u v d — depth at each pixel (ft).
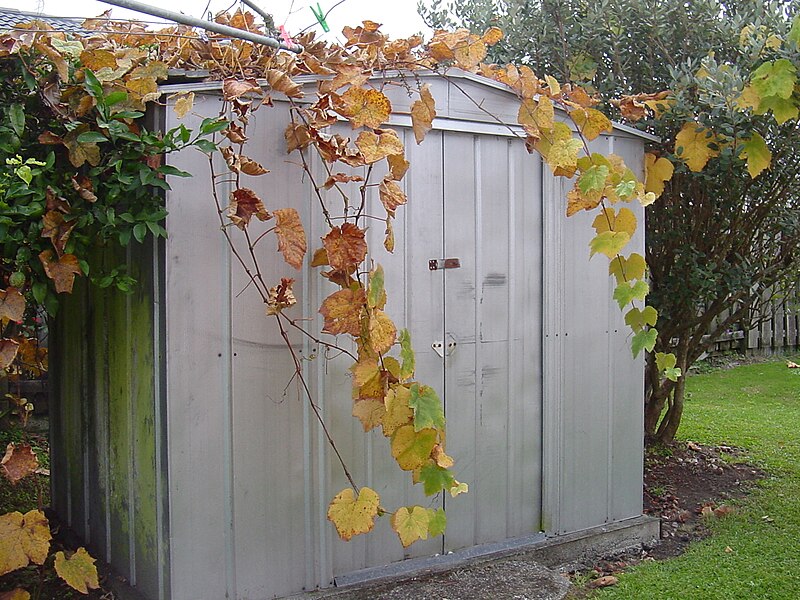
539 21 15.15
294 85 8.86
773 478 15.60
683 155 13.21
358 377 9.12
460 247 11.05
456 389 11.10
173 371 8.89
